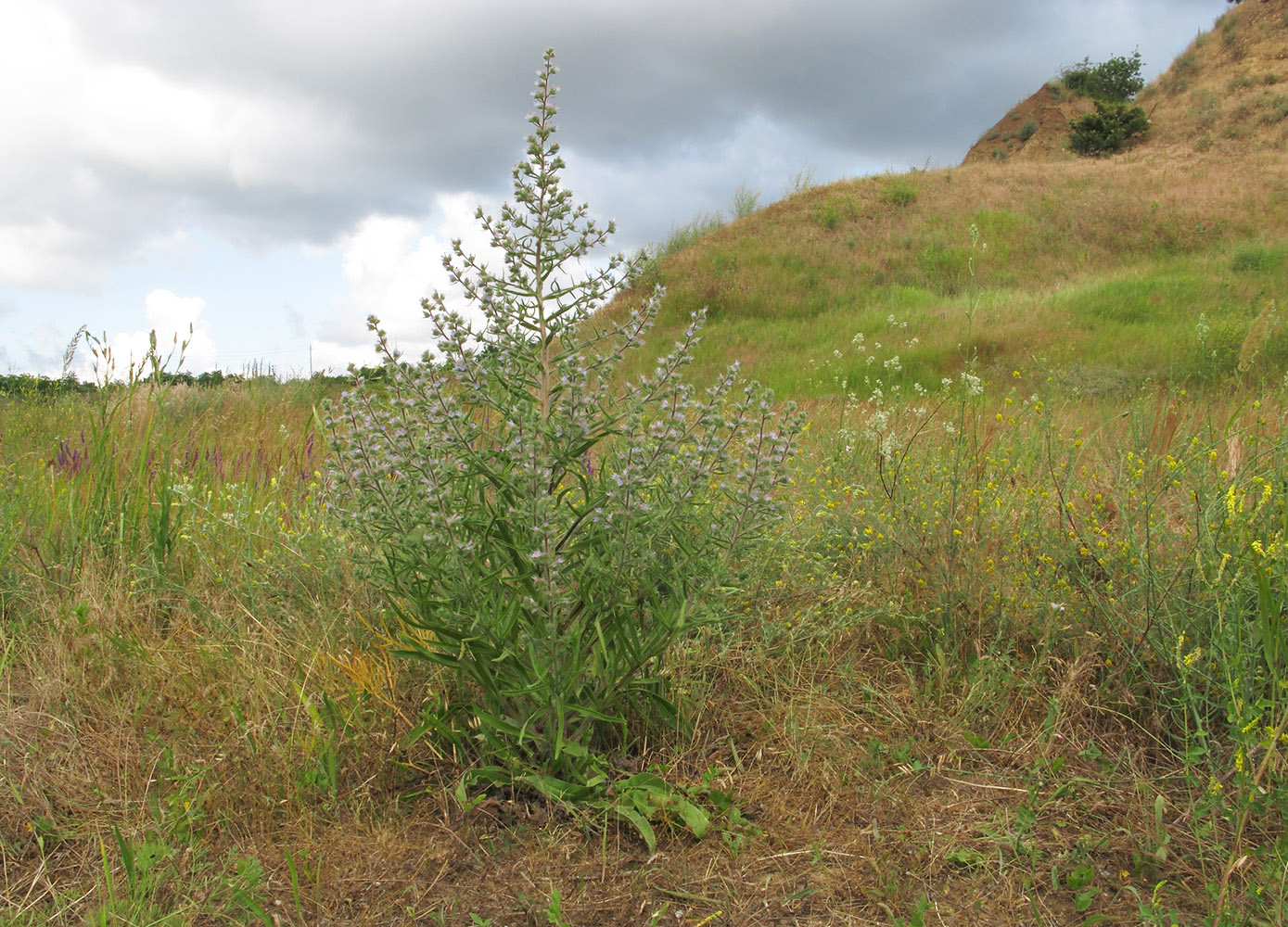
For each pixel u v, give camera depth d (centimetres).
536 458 207
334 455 258
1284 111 3522
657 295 232
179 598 340
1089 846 202
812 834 212
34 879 189
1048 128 4938
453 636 213
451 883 195
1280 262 1905
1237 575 242
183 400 807
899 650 303
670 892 191
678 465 227
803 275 2338
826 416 672
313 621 311
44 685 268
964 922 180
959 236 2525
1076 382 1038
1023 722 260
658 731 253
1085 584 284
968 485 365
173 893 189
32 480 429
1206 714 236
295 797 221
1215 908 175
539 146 234
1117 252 2386
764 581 316
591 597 222
